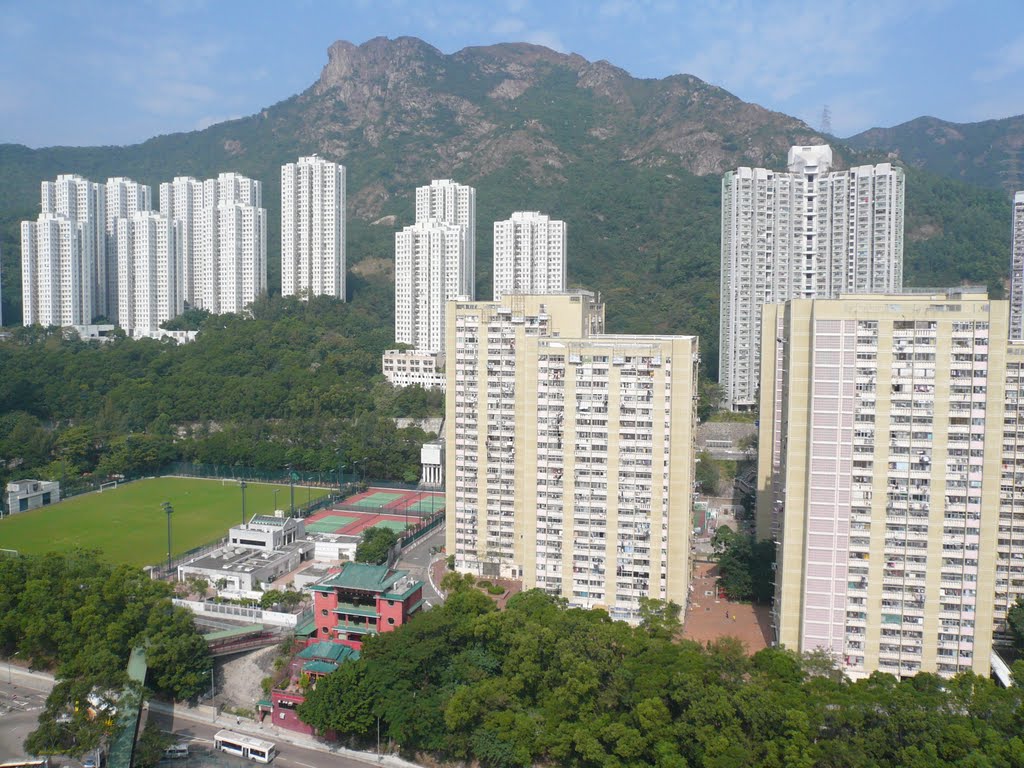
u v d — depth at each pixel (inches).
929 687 6904.5
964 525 7381.9
